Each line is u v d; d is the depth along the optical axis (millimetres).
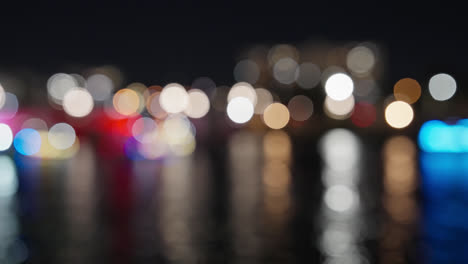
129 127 29641
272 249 8148
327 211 11164
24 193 13898
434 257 7590
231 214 10930
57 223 10148
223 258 7688
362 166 19312
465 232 9070
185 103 69188
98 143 29359
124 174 17938
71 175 17719
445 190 13586
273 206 11805
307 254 7844
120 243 8570
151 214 10961
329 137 35875
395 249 8055
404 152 24531
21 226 9898
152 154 25609
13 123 26953
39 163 21859
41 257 7801
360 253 7863
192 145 31109
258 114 53656
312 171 18203
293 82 70938
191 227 9727
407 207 11406
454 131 25297
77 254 7949
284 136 38156
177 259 7660
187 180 16281
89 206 11914
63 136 27828
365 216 10555
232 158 23375
